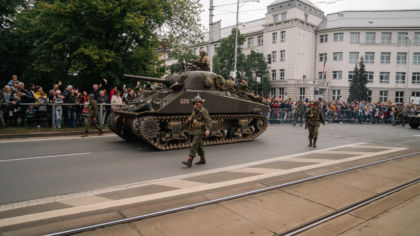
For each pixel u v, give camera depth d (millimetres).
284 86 49938
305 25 50969
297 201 5039
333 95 52094
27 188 5586
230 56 46688
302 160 8680
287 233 3820
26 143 10297
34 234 3629
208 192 5414
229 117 11742
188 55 25984
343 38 50906
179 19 22531
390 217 4488
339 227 4086
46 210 4508
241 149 10492
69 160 8016
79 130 13000
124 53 18344
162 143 10000
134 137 11867
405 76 50031
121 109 11234
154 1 18047
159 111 9539
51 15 16141
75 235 3605
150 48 18859
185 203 4762
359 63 47719
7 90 11867
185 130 10414
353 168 7543
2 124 11867
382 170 7531
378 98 50844
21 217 4199
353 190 5766
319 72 53531
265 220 4219
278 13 51688
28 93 12648
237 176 6637
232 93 12531
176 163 8008
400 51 49812
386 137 15633
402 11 51500
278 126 20125
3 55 20547
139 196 5168
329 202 5043
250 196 5215
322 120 11406
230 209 4586
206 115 7586
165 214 4312
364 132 18125
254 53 48406
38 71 19266
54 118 12883
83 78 18297
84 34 16766
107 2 15602
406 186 6152
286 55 50219
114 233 3699
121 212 4352
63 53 18125
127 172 6926
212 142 11141
